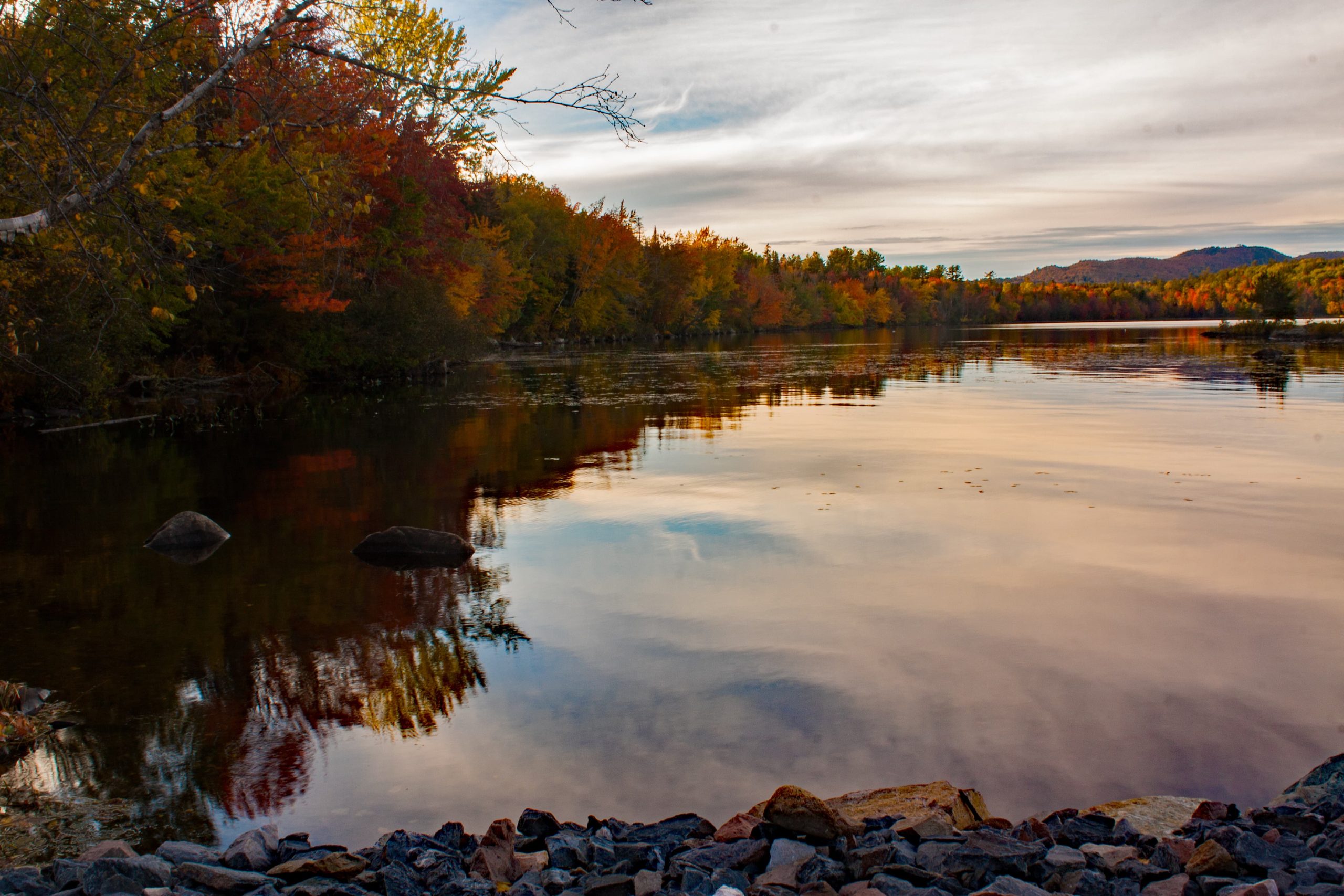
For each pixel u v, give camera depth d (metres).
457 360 48.50
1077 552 12.21
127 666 8.80
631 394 36.16
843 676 8.24
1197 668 8.33
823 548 12.62
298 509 15.77
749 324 129.62
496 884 4.62
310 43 7.36
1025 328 132.00
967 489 16.47
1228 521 13.80
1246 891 4.02
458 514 15.21
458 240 51.03
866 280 185.75
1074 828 5.16
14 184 7.70
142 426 26.88
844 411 28.92
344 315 41.59
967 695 7.79
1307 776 5.80
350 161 9.39
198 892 4.46
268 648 9.23
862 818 5.32
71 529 14.45
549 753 6.88
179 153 18.89
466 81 7.45
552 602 10.55
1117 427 24.11
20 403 28.23
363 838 5.78
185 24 7.45
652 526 14.12
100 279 7.66
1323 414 26.38
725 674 8.32
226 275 35.72
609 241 87.19
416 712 7.66
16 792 6.43
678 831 5.37
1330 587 10.65
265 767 6.75
